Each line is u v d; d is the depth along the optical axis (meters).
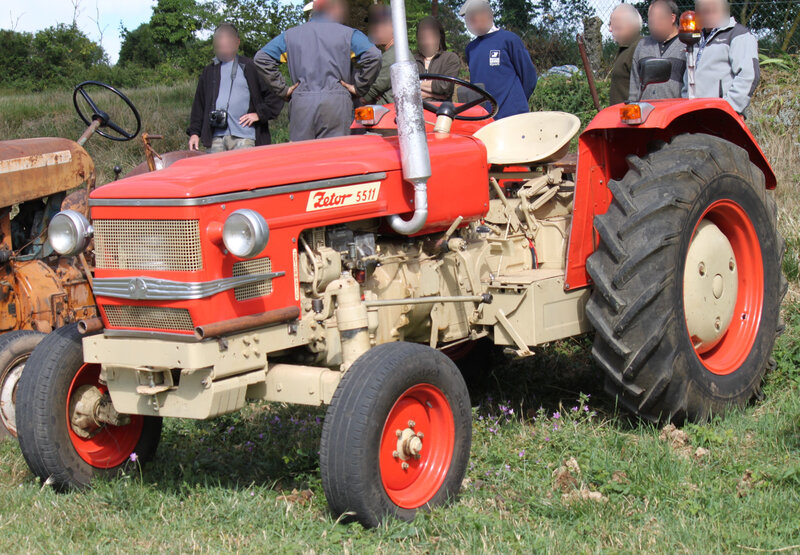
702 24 5.56
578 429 4.21
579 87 11.30
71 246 3.46
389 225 3.90
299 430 4.36
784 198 7.52
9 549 3.13
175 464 4.02
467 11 6.98
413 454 3.38
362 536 3.14
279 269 3.45
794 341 5.20
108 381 3.50
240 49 18.56
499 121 4.84
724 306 4.41
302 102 5.83
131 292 3.31
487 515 3.28
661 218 4.03
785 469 3.50
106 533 3.27
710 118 4.71
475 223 4.32
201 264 3.21
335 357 3.59
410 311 4.00
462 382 3.53
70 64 30.55
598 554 2.94
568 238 4.29
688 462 3.73
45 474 3.69
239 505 3.44
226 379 3.30
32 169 4.97
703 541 3.01
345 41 5.79
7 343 4.44
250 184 3.34
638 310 3.95
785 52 10.45
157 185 3.27
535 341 4.14
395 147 3.95
